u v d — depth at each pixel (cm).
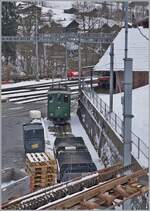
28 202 1232
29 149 2541
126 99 1279
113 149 2256
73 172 2053
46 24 7300
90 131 3106
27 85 5406
